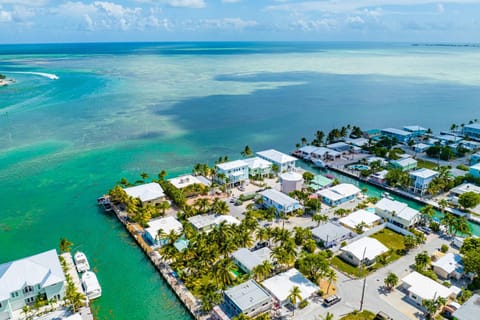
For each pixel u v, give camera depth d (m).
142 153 168.00
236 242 86.69
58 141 181.88
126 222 104.19
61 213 112.06
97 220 107.88
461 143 175.88
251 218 96.62
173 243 87.62
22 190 127.62
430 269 81.88
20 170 145.00
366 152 171.00
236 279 76.56
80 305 70.31
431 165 154.62
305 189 126.25
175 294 76.38
